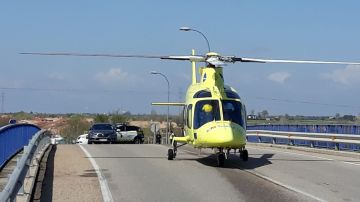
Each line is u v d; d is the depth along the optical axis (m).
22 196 10.37
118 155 21.58
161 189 12.42
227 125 16.83
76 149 25.39
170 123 56.97
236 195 11.61
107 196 11.37
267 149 27.30
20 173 8.80
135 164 17.91
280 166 17.83
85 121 93.12
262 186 13.02
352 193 12.09
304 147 26.45
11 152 18.58
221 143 16.55
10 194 7.32
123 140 45.38
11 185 7.51
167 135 51.47
